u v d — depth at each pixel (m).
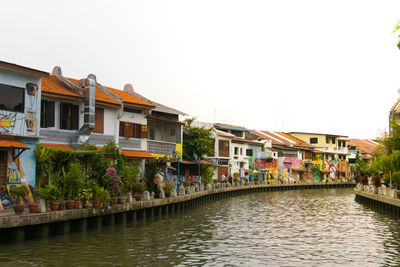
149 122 41.03
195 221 29.06
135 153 35.59
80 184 22.50
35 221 18.53
